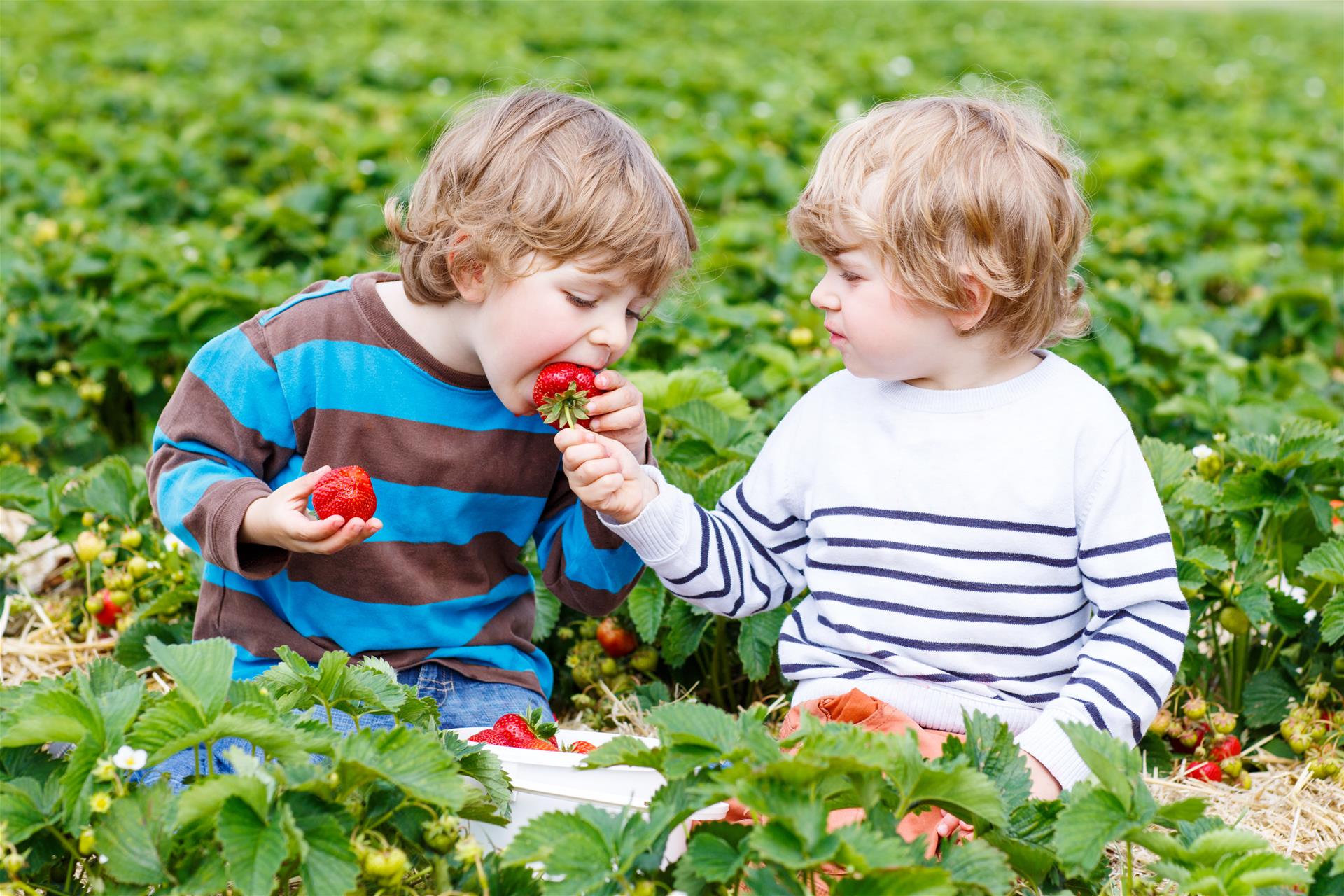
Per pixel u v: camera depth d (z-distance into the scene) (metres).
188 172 6.88
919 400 2.50
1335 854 2.01
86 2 13.78
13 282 4.98
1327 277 6.61
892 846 1.77
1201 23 19.39
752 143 8.62
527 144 2.35
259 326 2.61
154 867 1.85
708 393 3.66
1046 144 2.48
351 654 2.68
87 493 3.51
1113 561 2.40
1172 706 3.19
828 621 2.56
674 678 3.44
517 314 2.34
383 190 6.46
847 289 2.42
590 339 2.35
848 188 2.37
